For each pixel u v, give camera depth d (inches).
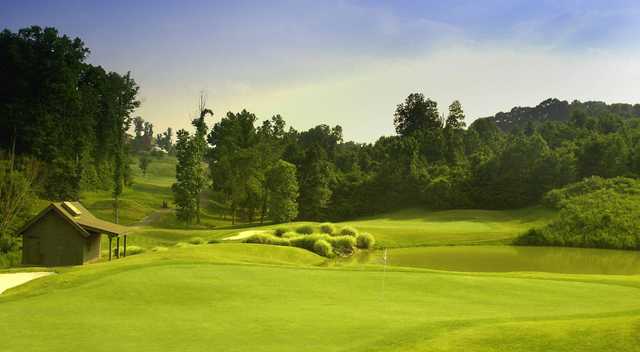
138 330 644.1
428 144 5570.9
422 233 2655.0
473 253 2231.8
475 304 837.8
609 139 3863.2
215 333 629.6
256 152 4069.9
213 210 4697.3
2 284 1131.9
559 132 5679.1
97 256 1972.2
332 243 2233.0
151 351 553.9
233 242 2208.4
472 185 4045.3
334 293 902.4
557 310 798.5
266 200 4065.0
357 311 761.0
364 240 2377.0
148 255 1616.6
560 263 1961.1
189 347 569.9
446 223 3157.0
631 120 6033.5
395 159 4724.4
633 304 848.3
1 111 3695.9
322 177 4419.3
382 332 626.5
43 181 3179.1
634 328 550.9
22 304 799.1
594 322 589.9
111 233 1878.7
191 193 3663.9
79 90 4264.3
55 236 1815.9
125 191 4874.5
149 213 4087.1
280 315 726.5
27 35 3991.1
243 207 4352.9
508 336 573.6
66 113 4018.2
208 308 773.9
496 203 3895.2
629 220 2596.0
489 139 6186.0
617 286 999.0
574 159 3875.5
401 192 4411.9
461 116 6619.1
